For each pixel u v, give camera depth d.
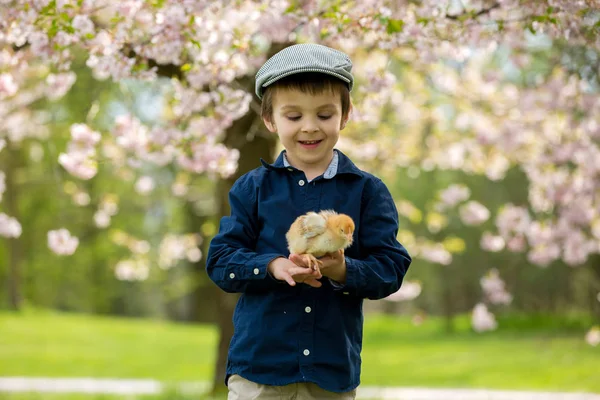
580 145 8.34
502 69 9.42
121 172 11.40
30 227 25.23
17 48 6.00
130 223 24.20
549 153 8.73
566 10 4.59
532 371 13.40
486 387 11.41
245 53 5.68
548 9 4.56
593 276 19.62
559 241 9.49
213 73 5.59
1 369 13.16
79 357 15.12
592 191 8.55
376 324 28.14
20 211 23.62
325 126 2.69
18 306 24.67
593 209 8.64
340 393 2.69
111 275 29.02
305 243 2.51
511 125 8.86
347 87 2.77
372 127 9.59
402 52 8.84
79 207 23.66
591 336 11.10
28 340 17.34
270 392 2.66
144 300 37.09
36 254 26.58
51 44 4.91
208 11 5.57
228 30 5.65
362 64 8.62
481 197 21.86
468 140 9.92
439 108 10.67
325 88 2.67
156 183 14.84
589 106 7.96
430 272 24.12
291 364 2.65
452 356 16.66
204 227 9.34
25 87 9.58
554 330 22.36
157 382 11.77
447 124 10.99
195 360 15.45
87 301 30.59
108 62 4.95
